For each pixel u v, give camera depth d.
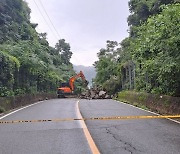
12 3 48.75
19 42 39.66
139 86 30.98
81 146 8.77
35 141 9.57
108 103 28.06
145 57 19.52
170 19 15.00
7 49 30.72
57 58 77.88
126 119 14.71
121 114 17.28
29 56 32.12
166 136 10.17
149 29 17.72
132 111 19.27
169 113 17.56
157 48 16.44
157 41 16.08
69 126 12.59
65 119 14.77
